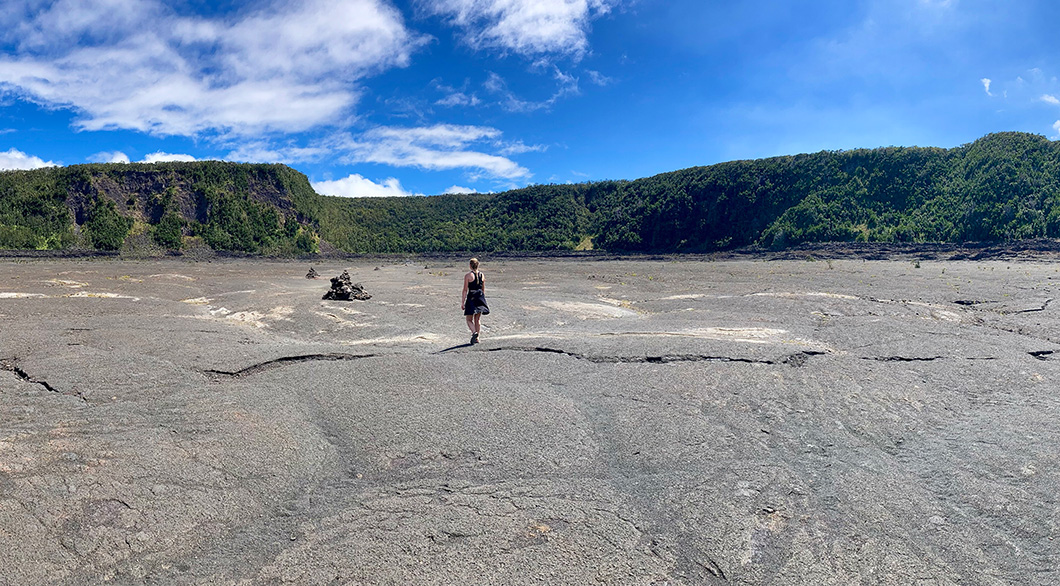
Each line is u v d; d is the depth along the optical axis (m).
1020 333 14.82
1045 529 4.89
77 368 8.79
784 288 27.17
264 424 6.65
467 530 4.67
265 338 12.90
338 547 4.42
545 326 14.98
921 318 16.50
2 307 16.88
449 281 34.59
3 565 3.93
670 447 6.44
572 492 5.37
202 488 5.14
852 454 6.46
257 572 4.11
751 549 4.55
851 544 4.64
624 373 9.27
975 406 8.10
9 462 5.31
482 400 7.79
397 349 10.98
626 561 4.33
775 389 8.52
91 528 4.42
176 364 9.37
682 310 19.00
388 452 6.17
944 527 4.94
